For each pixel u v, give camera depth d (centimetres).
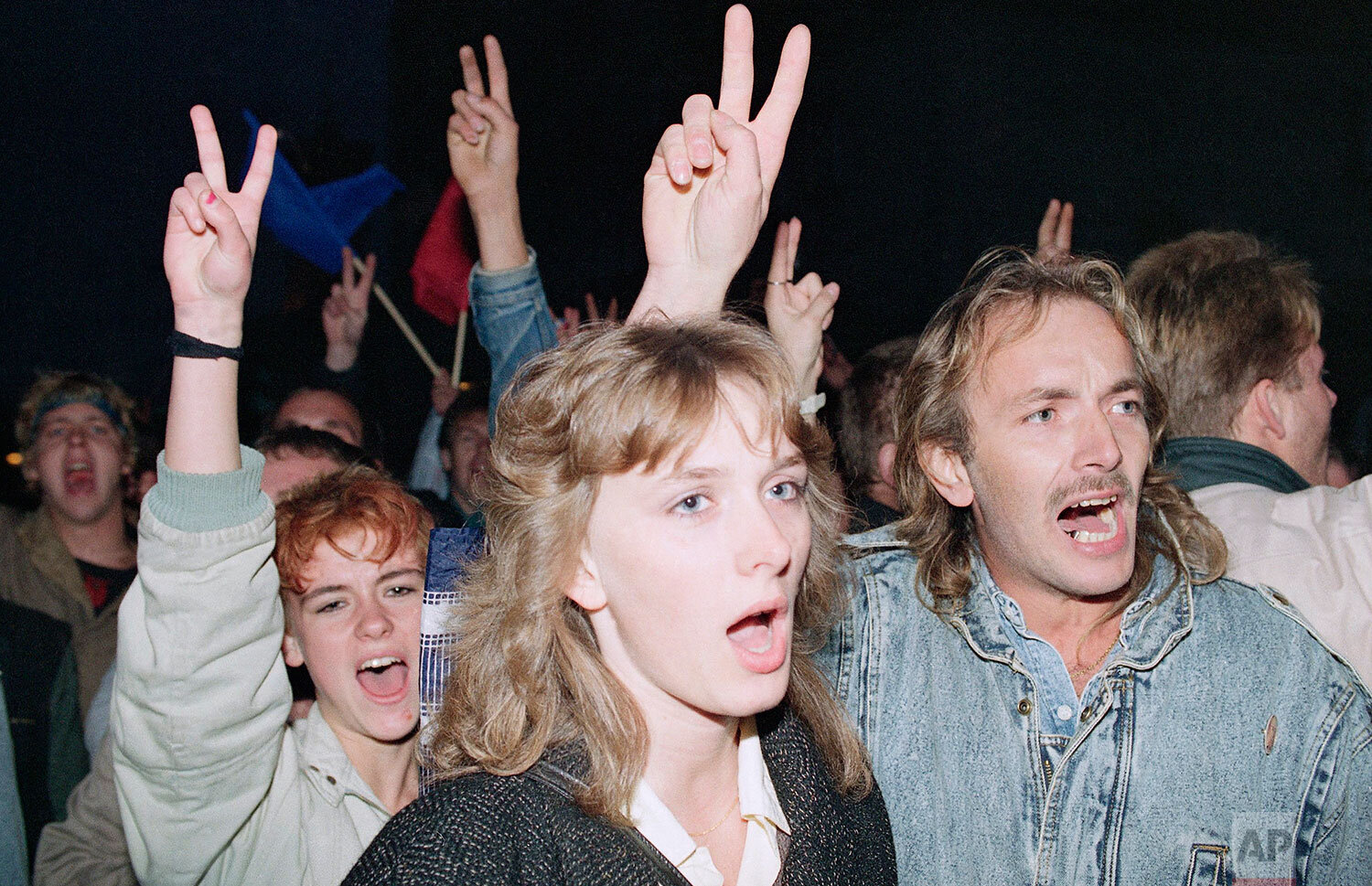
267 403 417
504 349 207
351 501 165
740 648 106
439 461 389
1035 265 149
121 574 296
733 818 120
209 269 124
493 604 115
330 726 164
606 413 104
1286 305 177
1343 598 155
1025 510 141
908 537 159
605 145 758
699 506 106
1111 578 137
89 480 293
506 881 99
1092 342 140
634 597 106
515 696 111
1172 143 684
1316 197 702
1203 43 689
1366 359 674
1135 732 142
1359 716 137
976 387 144
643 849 106
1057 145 662
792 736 129
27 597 278
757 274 513
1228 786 140
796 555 110
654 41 743
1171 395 185
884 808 136
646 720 112
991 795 146
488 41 212
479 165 208
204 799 133
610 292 699
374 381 579
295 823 147
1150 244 678
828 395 370
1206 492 174
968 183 646
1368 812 136
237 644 129
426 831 102
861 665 153
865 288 648
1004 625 149
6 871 151
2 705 158
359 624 161
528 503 110
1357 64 702
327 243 361
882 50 662
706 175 135
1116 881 141
